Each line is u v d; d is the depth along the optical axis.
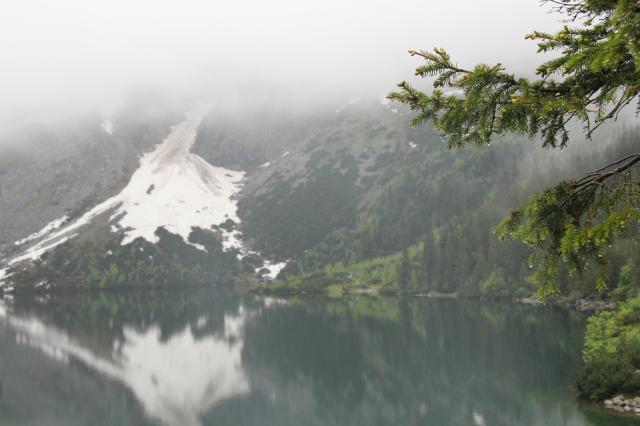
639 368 44.81
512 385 56.28
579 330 80.94
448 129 7.59
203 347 95.25
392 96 7.66
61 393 69.38
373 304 148.50
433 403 55.62
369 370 72.56
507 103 7.19
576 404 44.78
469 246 168.25
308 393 65.50
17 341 102.12
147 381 74.69
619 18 5.41
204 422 57.44
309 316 127.00
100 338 105.31
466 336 86.50
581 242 6.64
